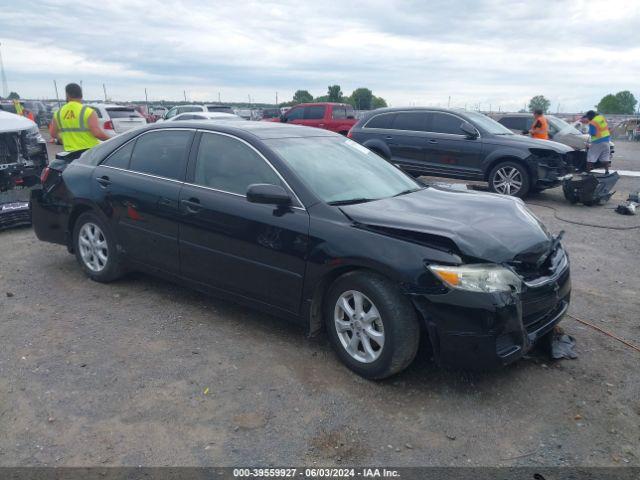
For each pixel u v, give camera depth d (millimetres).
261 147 4062
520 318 3189
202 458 2775
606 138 12820
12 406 3176
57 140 8586
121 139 4992
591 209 9500
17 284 5109
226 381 3484
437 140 10703
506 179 10102
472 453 2846
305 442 2912
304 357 3799
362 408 3215
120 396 3295
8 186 6727
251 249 3895
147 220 4535
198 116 16422
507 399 3320
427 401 3289
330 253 3488
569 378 3568
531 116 16781
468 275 3113
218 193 4125
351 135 11828
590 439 2969
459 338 3141
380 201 3941
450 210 3830
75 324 4270
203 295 4906
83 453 2795
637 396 3377
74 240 5238
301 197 3754
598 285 5414
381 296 3305
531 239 3494
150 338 4055
